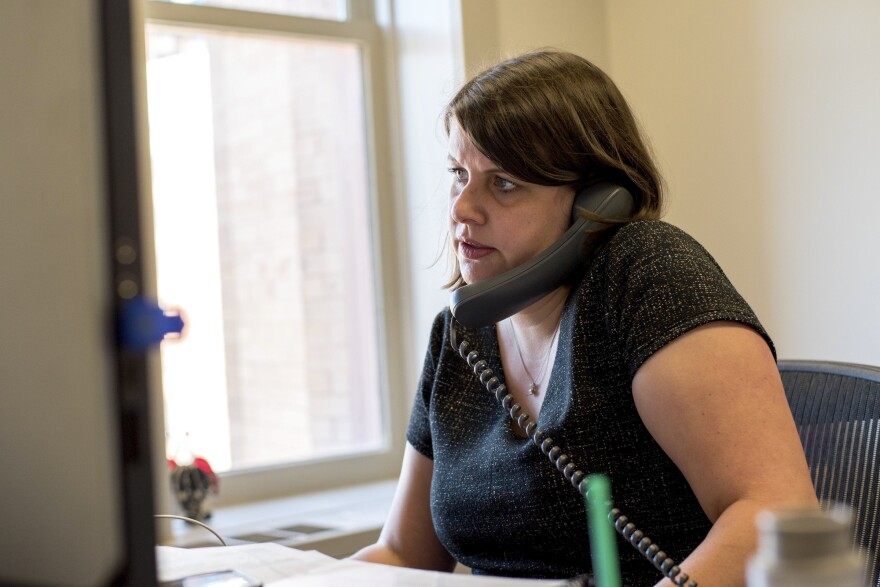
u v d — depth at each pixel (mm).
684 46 2613
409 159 2732
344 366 2730
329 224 2717
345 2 2760
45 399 574
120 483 562
